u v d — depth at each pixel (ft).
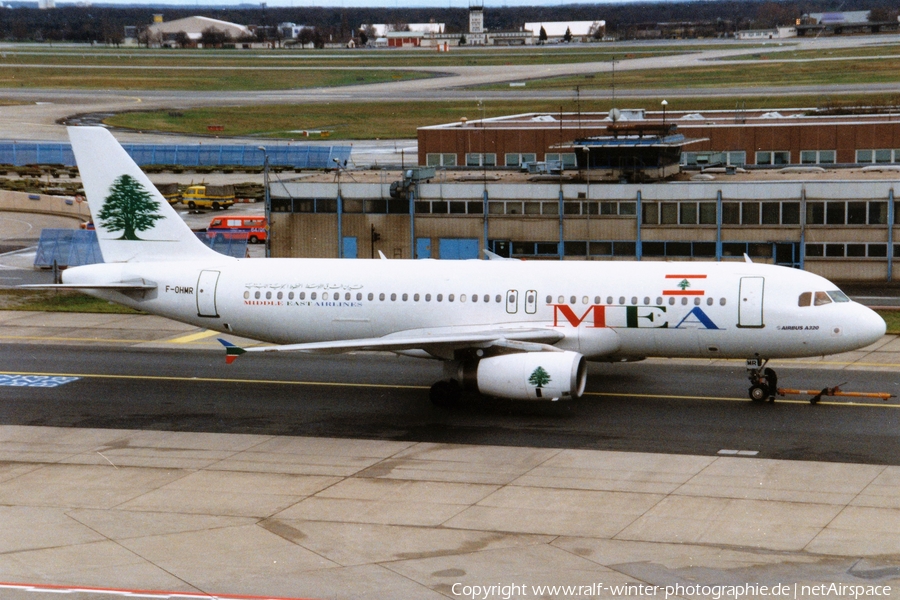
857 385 244.42
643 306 226.38
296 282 248.11
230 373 270.46
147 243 262.06
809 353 222.28
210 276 253.03
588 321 229.86
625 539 151.43
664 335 226.38
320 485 179.42
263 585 137.08
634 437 204.44
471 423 218.18
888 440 198.90
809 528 153.89
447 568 141.79
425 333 239.30
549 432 209.56
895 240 396.78
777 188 402.52
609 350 231.09
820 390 240.53
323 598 132.46
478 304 236.63
